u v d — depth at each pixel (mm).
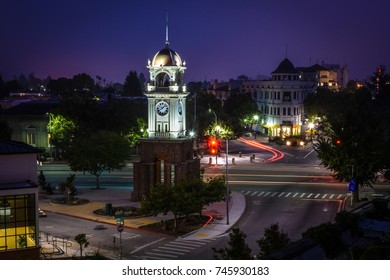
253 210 79188
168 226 69625
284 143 165750
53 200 85312
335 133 87062
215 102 187000
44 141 139375
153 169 83938
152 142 83438
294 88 191000
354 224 45062
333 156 84562
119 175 111250
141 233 68000
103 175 111250
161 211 68188
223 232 67688
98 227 70750
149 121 84625
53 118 131750
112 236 66500
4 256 52688
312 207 80500
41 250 59969
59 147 133875
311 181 101938
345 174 83750
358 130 84938
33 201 53750
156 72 84375
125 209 78688
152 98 84125
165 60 83875
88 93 148875
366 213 50594
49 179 106938
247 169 116938
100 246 62250
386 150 86312
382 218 51344
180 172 82312
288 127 191250
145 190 84688
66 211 78938
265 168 118188
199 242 63750
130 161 129125
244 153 145375
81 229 69875
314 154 143375
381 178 103312
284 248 39844
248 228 69250
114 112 137000
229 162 127688
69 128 129375
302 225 70250
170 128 83750
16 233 53344
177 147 82625
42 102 153250
